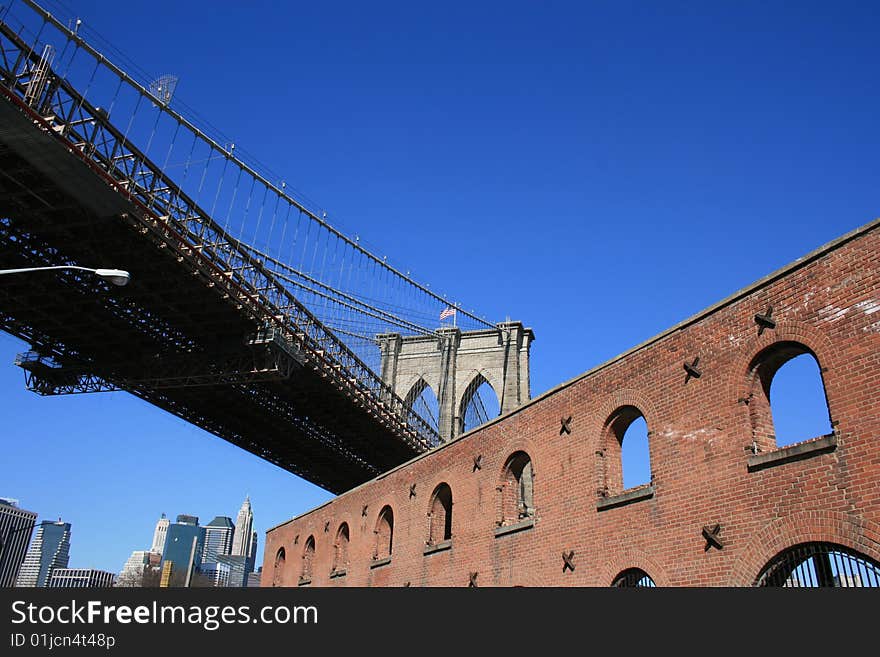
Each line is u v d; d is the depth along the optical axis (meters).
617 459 17.78
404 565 26.05
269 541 42.94
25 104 23.75
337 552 33.16
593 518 17.27
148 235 30.27
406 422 55.38
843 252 12.81
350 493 32.72
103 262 31.69
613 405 17.47
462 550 22.55
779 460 13.04
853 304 12.42
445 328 73.25
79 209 28.95
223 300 35.44
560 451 19.05
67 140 25.55
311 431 51.81
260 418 48.06
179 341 39.91
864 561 11.57
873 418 11.69
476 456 23.02
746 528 13.37
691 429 15.08
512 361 70.62
